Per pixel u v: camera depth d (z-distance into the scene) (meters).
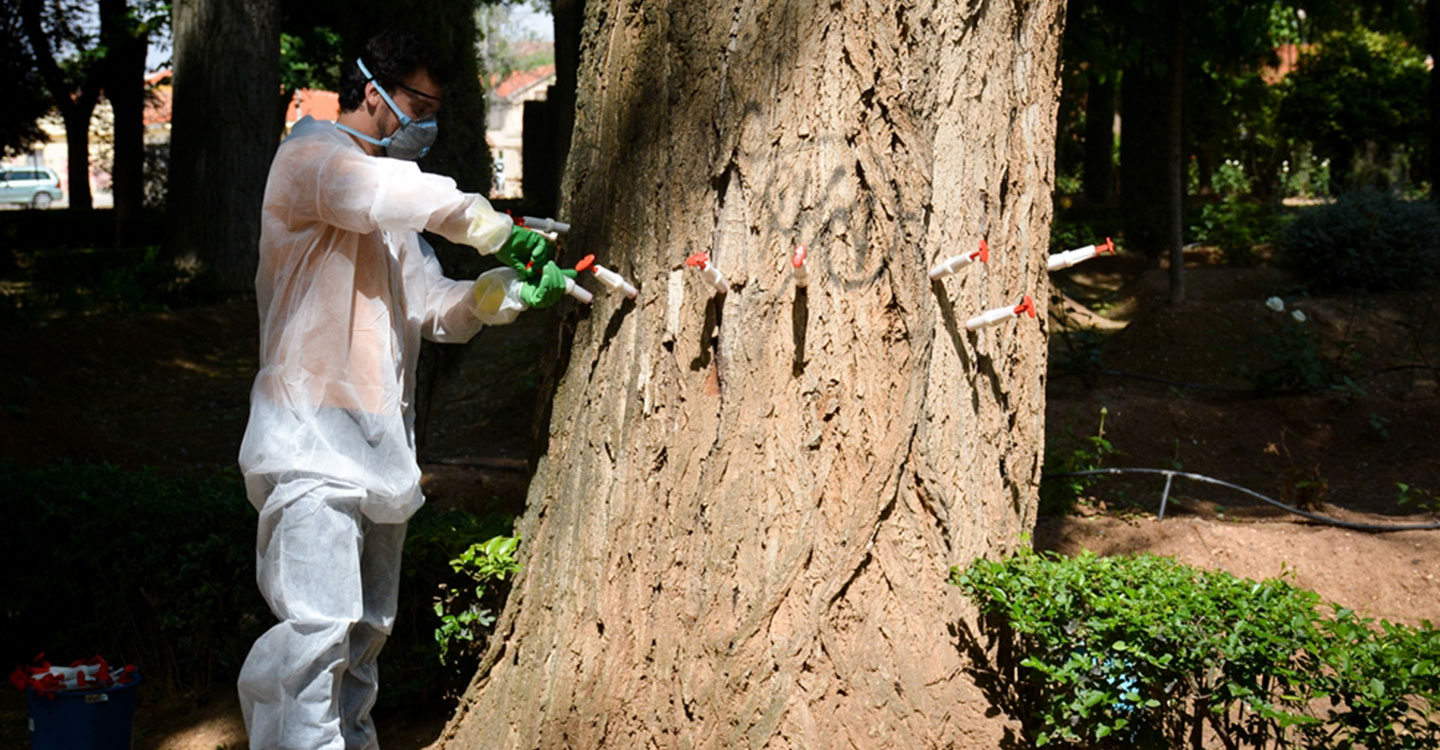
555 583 3.34
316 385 3.09
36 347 12.41
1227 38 12.48
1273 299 9.68
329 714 3.06
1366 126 26.69
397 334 3.28
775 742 3.02
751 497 3.08
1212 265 16.66
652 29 3.24
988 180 3.38
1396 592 5.60
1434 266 12.81
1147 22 11.67
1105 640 3.08
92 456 9.88
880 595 3.12
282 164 3.07
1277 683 3.25
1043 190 3.67
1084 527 6.38
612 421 3.26
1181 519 6.50
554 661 3.29
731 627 3.08
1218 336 11.26
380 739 4.19
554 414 3.46
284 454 3.06
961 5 3.27
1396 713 2.94
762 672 3.04
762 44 3.10
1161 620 3.05
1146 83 17.52
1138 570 3.34
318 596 3.02
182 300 15.37
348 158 2.98
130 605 4.76
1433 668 2.85
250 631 4.66
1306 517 6.70
